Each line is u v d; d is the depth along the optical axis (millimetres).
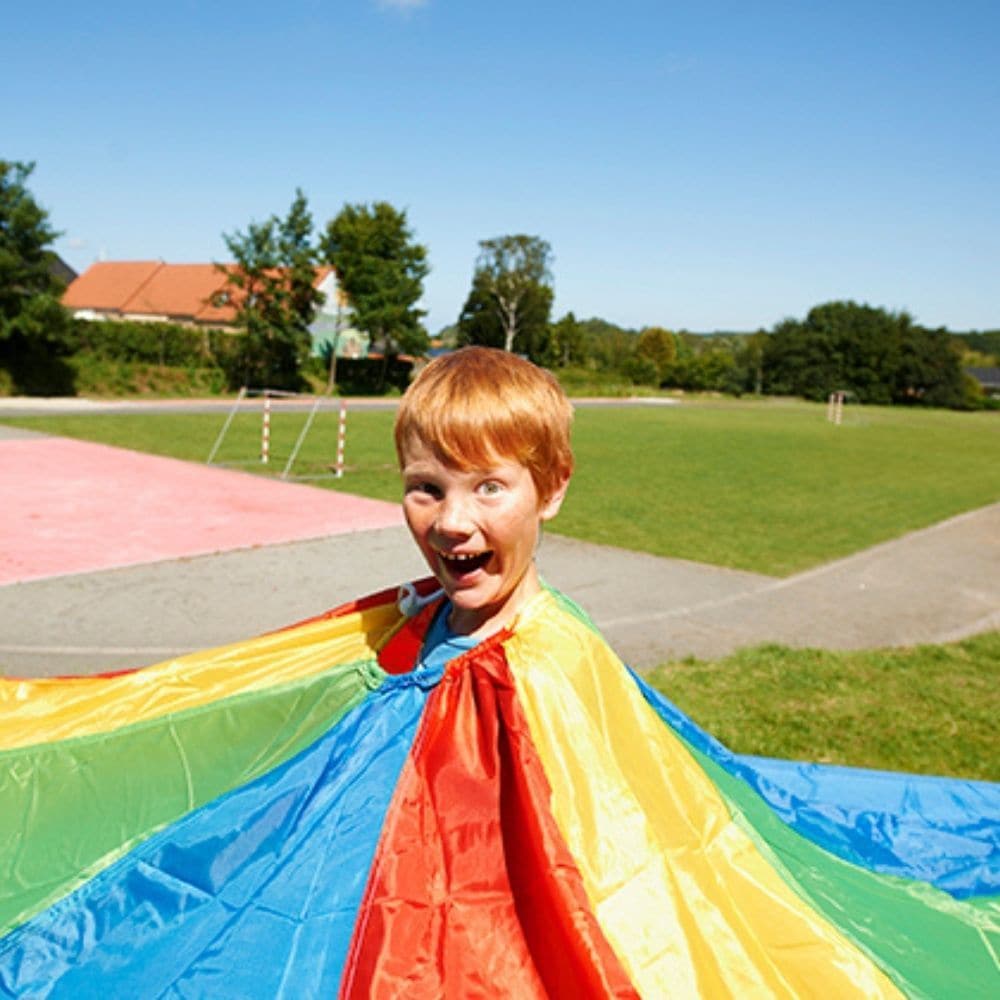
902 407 81000
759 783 2963
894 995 1733
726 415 50312
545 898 1609
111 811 2201
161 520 12227
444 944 1628
